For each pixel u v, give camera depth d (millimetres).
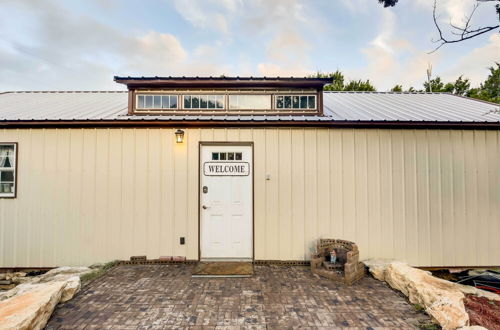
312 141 5020
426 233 4922
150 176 4961
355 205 4961
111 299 3371
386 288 3756
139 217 4914
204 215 4969
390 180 4988
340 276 4008
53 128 4945
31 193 4891
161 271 4434
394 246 4914
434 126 4957
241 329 2711
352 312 3066
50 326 2756
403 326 2773
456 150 5020
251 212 4977
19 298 2859
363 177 4996
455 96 7820
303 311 3080
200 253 4922
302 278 4129
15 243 4855
